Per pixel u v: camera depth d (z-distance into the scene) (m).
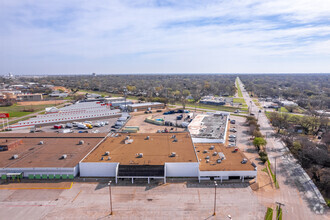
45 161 62.44
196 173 60.38
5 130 110.88
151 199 50.81
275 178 62.00
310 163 71.94
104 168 60.22
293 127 114.75
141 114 153.88
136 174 57.88
